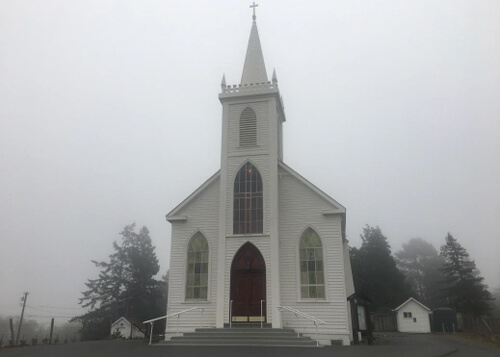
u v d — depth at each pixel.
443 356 14.92
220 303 22.12
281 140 28.23
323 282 22.36
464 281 58.78
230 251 23.03
